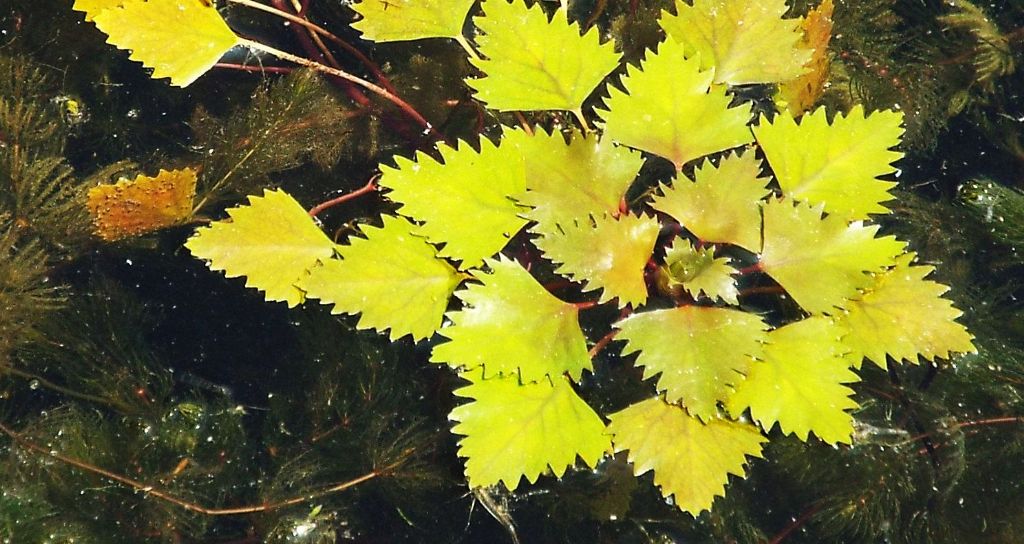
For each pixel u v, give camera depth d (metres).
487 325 0.54
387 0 0.57
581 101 0.57
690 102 0.56
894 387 0.58
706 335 0.55
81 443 0.56
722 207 0.56
